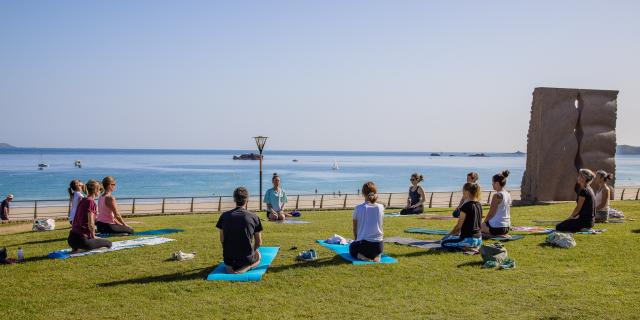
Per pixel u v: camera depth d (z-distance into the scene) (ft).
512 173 377.50
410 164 632.79
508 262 27.07
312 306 20.77
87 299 21.86
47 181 242.99
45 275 25.80
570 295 22.00
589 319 19.13
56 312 20.24
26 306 20.99
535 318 19.26
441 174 353.72
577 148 69.05
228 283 24.08
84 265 27.84
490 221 35.40
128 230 38.68
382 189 212.84
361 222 28.78
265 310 20.30
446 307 20.57
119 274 25.94
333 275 25.41
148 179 274.57
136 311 20.27
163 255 30.22
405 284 23.91
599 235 36.19
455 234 31.81
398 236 37.37
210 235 38.37
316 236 37.40
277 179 51.21
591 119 69.41
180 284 23.97
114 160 641.81
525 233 38.17
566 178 68.33
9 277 25.44
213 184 240.32
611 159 70.49
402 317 19.44
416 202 55.62
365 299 21.67
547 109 67.41
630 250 31.14
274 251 31.04
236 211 26.35
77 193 40.75
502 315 19.60
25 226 58.49
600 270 26.40
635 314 19.62
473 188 31.32
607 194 43.27
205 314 19.85
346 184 244.83
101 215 37.86
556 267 27.07
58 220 66.49
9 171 338.95
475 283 24.00
